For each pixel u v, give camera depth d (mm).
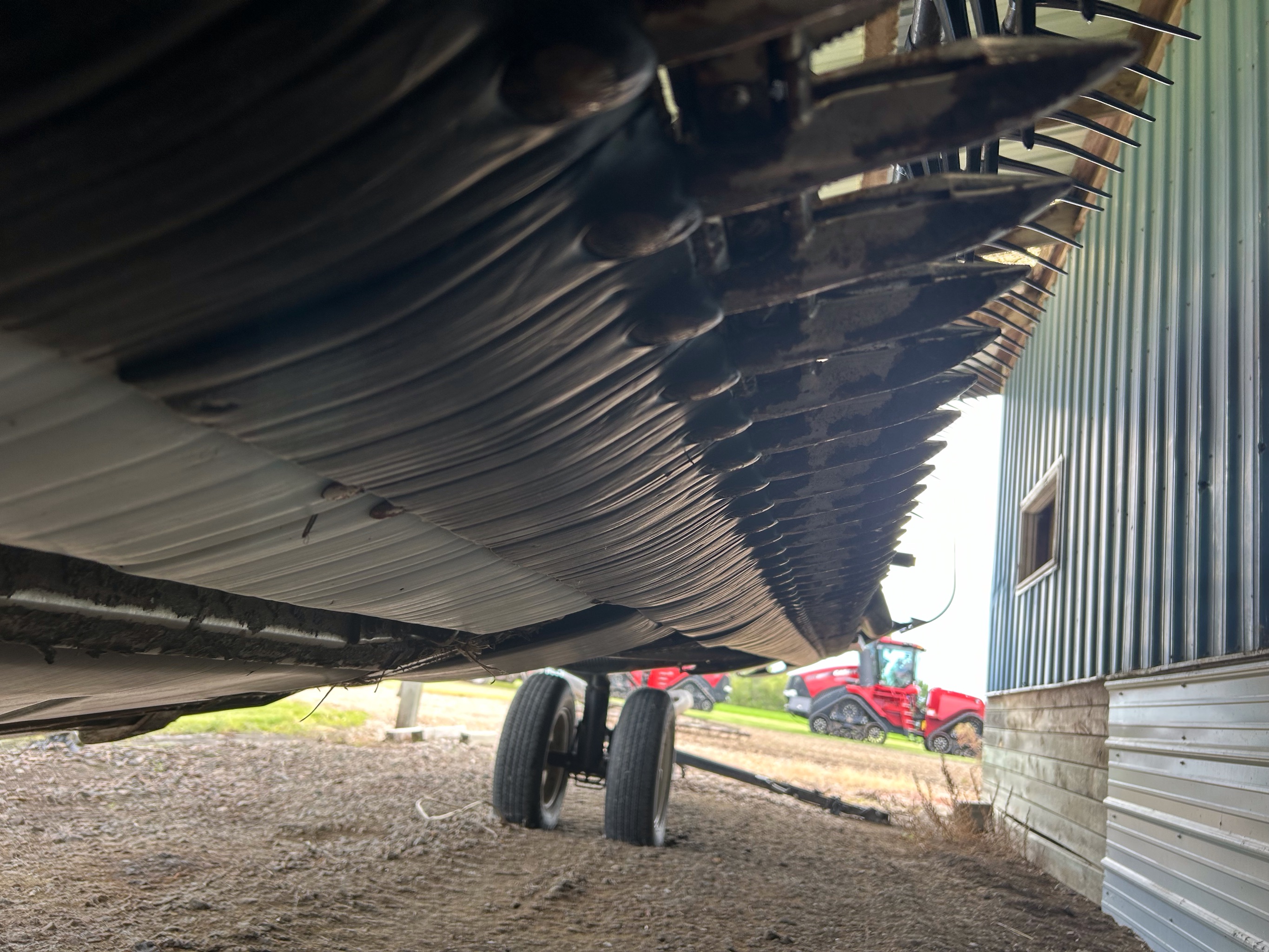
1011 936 4453
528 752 5723
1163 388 4996
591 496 1536
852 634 5512
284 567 1530
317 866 4168
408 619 2340
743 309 1066
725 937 3834
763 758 14086
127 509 1088
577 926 3762
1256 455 3818
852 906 4676
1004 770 8898
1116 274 6070
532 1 579
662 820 5941
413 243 730
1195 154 4840
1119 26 5680
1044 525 8477
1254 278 4016
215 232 645
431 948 3254
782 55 700
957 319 1234
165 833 4461
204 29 513
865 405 1752
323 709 10445
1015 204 950
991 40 720
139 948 2861
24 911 3105
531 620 2742
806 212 964
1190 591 4375
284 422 946
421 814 5582
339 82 559
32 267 632
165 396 837
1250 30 4309
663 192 799
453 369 938
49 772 5496
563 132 693
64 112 534
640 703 5930
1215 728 3941
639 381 1207
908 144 755
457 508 1407
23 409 824
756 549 2557
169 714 3359
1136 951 4492
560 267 867
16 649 1671
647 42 586
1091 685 6074
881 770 14328
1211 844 3875
